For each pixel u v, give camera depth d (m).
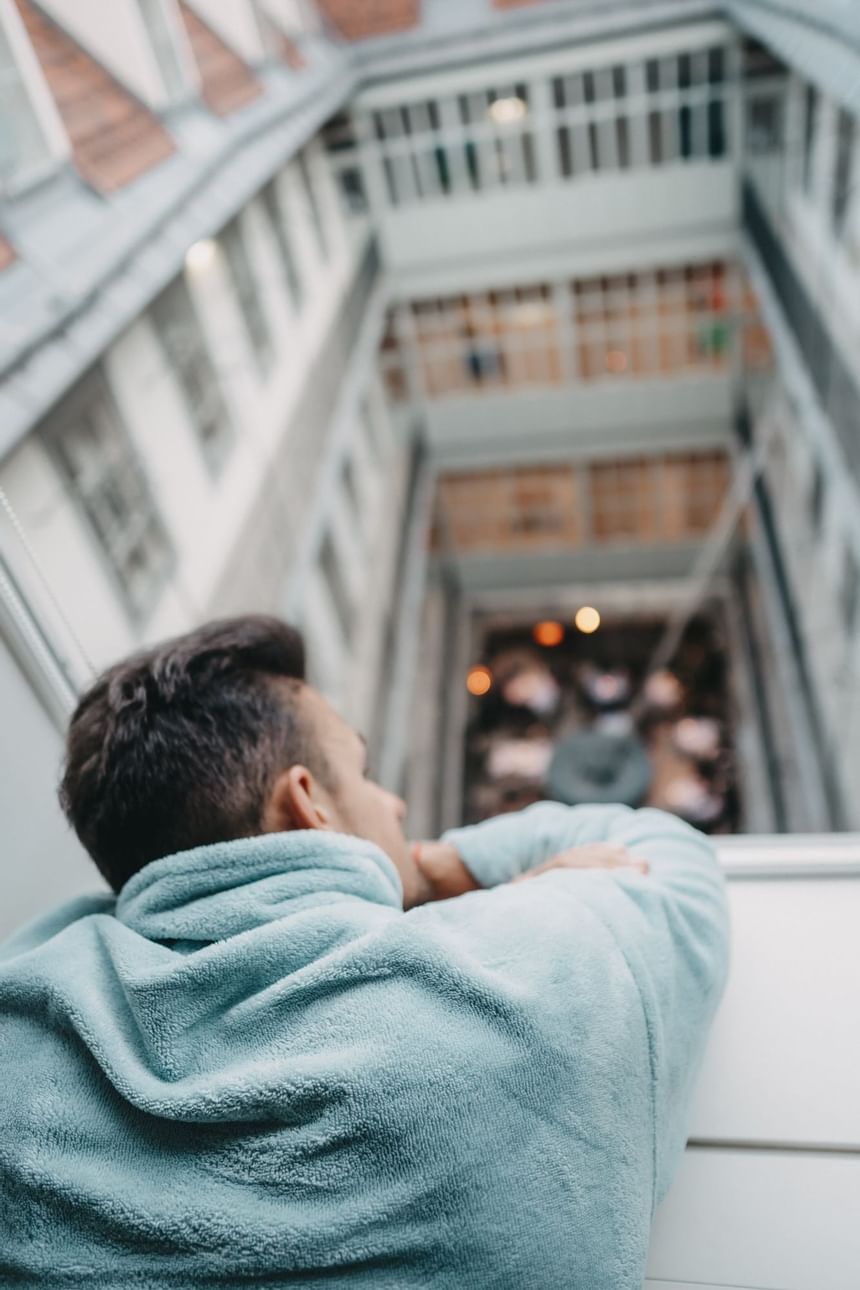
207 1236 0.31
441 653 6.55
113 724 0.41
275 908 0.38
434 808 5.66
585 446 6.59
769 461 5.24
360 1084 0.32
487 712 6.91
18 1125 0.34
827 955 0.60
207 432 3.11
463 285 5.94
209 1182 0.32
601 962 0.37
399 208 5.63
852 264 3.01
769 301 4.48
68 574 1.89
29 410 1.66
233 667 0.43
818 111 3.35
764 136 4.69
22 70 1.83
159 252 2.29
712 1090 0.53
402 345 6.25
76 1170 0.32
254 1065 0.33
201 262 3.21
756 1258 0.46
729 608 6.61
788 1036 0.55
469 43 4.89
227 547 3.09
